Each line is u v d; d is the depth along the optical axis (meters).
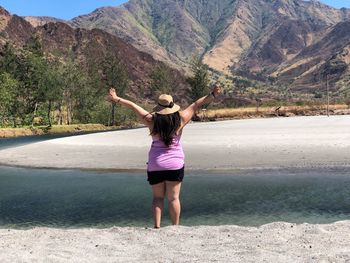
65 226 10.75
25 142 49.91
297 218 10.83
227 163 21.06
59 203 13.60
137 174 19.56
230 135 34.84
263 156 22.50
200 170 19.73
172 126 6.62
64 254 5.96
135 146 29.48
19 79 95.50
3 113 86.19
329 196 13.52
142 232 7.03
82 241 6.68
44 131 78.44
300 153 22.83
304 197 13.46
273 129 40.12
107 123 103.94
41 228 7.71
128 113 110.06
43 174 20.53
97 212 12.20
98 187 16.47
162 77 150.75
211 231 7.05
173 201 7.01
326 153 22.41
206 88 123.88
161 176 6.81
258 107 111.06
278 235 6.81
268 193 14.26
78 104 103.12
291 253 5.80
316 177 17.17
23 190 16.22
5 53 101.69
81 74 103.06
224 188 15.41
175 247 6.18
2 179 19.16
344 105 112.25
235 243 6.35
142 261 5.56
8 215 12.07
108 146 30.31
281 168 19.36
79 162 23.73
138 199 13.94
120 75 116.94
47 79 90.56
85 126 90.81
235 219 10.90
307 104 114.62
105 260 5.66
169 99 6.71
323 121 54.41
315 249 6.00
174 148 6.77
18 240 6.82
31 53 98.88
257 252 5.84
